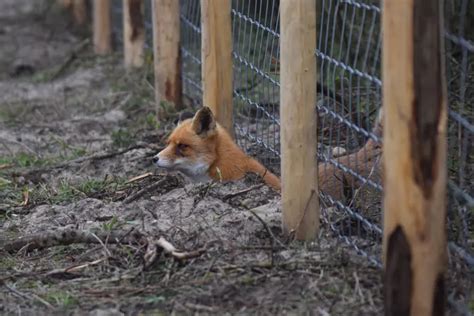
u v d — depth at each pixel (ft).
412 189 21.04
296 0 26.13
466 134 23.82
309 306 23.65
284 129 27.12
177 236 28.25
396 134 20.99
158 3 43.86
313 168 27.27
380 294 23.95
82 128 45.24
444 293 21.89
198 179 35.12
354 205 28.53
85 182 35.19
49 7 69.62
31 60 60.80
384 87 21.18
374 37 36.24
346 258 25.66
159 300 24.41
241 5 40.11
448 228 24.34
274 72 34.19
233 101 37.78
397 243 21.47
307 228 27.43
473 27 32.09
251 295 24.39
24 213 32.35
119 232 28.73
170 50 44.19
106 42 60.08
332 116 29.96
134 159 38.42
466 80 28.27
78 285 26.05
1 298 25.48
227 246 27.27
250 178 33.24
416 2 20.30
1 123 47.14
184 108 44.88
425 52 20.53
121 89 50.65
